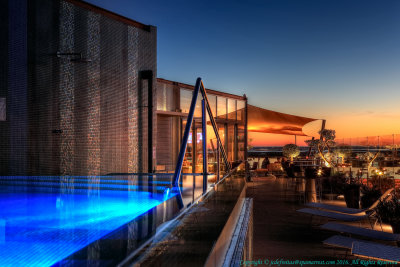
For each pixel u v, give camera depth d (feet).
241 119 58.90
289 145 62.85
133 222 4.49
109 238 3.82
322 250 17.62
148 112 36.83
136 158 35.35
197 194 9.75
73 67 30.04
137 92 35.73
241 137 58.75
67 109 29.63
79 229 9.83
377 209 20.40
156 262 3.58
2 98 26.32
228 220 10.05
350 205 28.84
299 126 68.44
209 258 6.27
